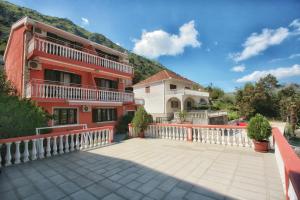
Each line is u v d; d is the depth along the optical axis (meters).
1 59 23.12
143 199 3.86
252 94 37.19
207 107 34.50
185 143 9.76
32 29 13.34
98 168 5.90
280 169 4.96
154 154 7.59
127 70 19.70
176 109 31.98
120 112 19.50
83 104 13.66
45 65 13.52
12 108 8.07
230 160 6.50
